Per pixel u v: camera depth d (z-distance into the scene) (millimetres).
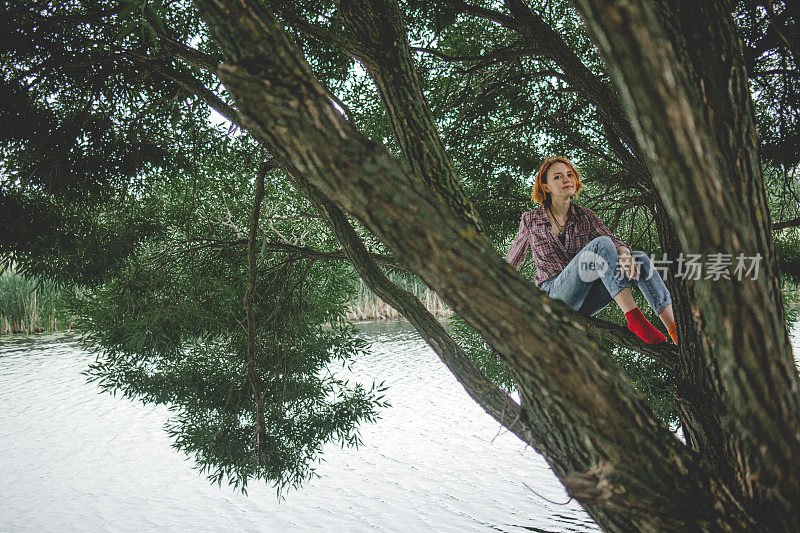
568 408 1261
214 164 5648
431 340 2051
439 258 1153
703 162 1086
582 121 5988
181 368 6023
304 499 11219
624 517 1441
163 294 5711
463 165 6266
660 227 2262
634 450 1271
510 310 1186
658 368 6363
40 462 13273
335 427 6191
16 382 20719
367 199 1125
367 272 2230
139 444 14688
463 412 16891
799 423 1306
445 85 5773
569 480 1352
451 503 10695
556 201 2766
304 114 1089
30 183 4289
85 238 4566
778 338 1254
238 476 5906
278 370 6000
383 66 2025
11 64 4035
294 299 6348
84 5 4176
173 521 10117
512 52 3924
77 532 9531
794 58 4191
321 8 4574
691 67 1090
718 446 1823
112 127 4484
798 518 1337
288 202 6555
